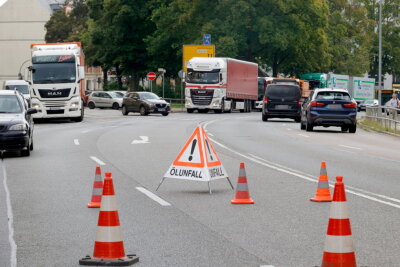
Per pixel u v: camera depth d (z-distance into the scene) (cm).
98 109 8038
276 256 941
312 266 884
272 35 8369
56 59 4862
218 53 8325
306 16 8831
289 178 1836
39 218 1257
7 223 1210
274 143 3108
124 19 9850
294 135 3719
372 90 11981
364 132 4253
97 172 1386
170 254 957
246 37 8550
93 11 10481
